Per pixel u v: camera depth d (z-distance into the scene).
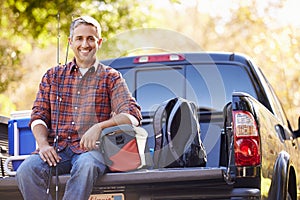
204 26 23.11
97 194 4.73
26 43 13.02
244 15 20.88
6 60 13.60
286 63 18.03
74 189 4.64
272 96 6.30
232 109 4.71
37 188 4.82
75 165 4.70
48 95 5.16
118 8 12.16
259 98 6.05
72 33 5.17
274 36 18.84
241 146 4.65
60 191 4.83
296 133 6.66
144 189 4.68
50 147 4.90
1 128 5.64
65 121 5.10
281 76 17.67
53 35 12.14
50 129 5.16
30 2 12.05
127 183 4.59
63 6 11.96
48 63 20.03
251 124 4.67
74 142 5.05
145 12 12.34
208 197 4.61
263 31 20.09
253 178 4.64
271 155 5.00
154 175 4.50
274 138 5.18
